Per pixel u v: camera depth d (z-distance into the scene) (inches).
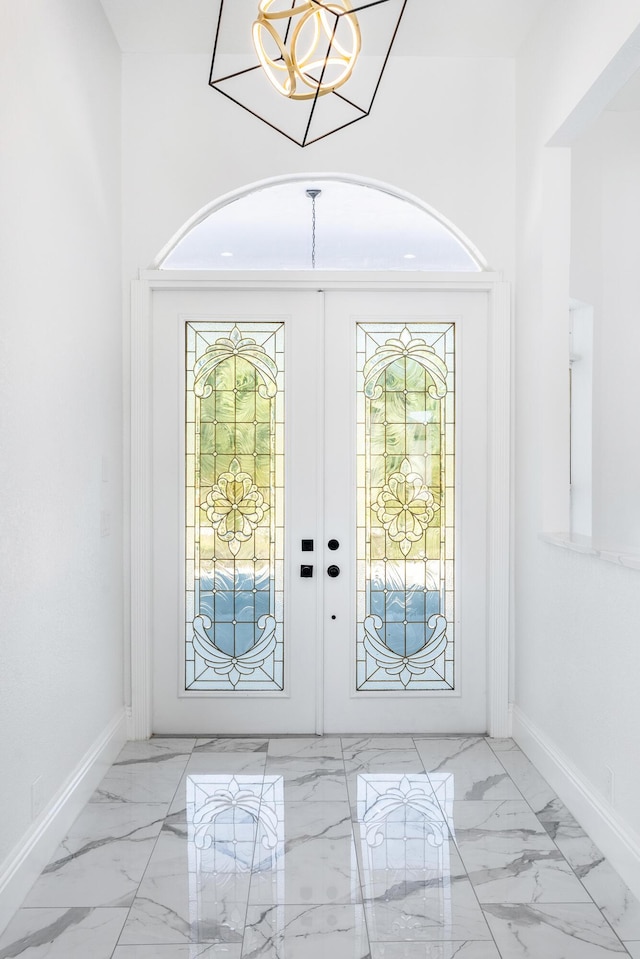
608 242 176.9
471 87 151.0
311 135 150.3
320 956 82.5
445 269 155.6
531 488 141.0
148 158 149.3
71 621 114.7
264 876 99.0
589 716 111.9
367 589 155.3
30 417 97.0
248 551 154.6
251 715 154.6
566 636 121.9
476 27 139.3
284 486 154.3
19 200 93.4
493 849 106.3
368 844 107.7
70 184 114.7
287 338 153.6
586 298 177.0
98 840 108.7
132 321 148.8
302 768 136.3
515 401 151.6
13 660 91.1
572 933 86.6
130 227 149.1
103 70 134.6
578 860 103.4
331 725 154.9
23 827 94.7
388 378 154.7
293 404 153.6
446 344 154.9
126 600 150.3
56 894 94.7
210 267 153.4
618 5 100.3
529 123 142.0
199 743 149.7
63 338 110.9
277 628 154.9
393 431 154.9
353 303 154.0
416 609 155.3
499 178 151.5
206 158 149.4
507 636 152.1
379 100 150.6
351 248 154.2
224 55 148.8
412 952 83.1
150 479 152.3
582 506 179.2
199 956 82.4
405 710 155.0
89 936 86.0
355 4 129.3
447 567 155.6
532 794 125.0
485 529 154.6
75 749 116.9
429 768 136.3
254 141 149.9
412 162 150.7
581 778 114.6
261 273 150.6
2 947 84.0
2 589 87.8
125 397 149.3
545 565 132.8
